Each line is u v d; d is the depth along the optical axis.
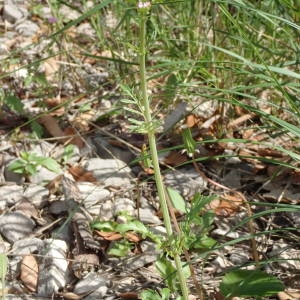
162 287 0.87
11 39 1.59
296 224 0.99
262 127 0.99
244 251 0.94
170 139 1.18
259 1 1.12
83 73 1.40
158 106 1.26
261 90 1.20
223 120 1.19
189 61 0.98
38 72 1.37
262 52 1.22
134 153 1.17
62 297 0.85
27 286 0.86
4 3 1.78
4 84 1.35
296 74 0.85
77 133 1.19
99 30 1.36
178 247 0.67
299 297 0.84
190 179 1.09
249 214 0.90
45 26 1.65
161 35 1.20
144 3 0.62
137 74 1.28
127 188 1.08
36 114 1.25
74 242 0.95
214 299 0.83
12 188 1.06
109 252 0.92
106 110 1.27
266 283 0.79
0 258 0.83
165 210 0.67
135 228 0.70
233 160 1.13
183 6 1.32
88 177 1.09
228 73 1.19
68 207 1.01
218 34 1.24
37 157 1.10
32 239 0.94
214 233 0.97
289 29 1.15
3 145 1.17
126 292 0.86
